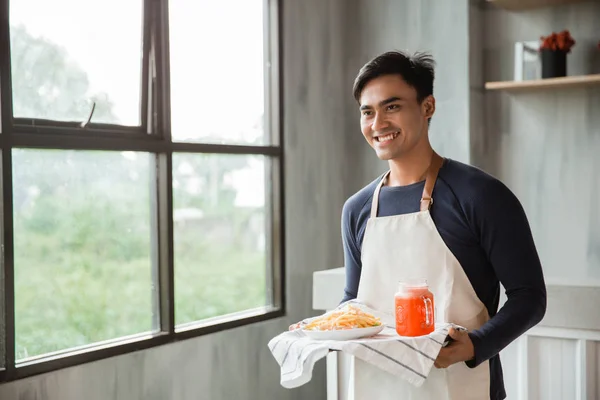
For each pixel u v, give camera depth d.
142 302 2.72
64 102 2.44
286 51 3.35
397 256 1.79
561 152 3.30
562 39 3.12
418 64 1.75
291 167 3.38
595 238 3.23
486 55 3.46
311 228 3.49
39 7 2.35
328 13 3.58
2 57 2.21
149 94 2.75
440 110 3.43
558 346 2.62
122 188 2.64
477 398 1.72
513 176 3.42
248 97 3.20
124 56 2.65
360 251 1.93
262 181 3.27
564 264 3.31
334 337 1.63
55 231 2.41
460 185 1.72
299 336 1.75
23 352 2.30
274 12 3.31
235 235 3.13
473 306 1.73
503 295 2.74
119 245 2.63
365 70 1.75
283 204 3.33
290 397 3.37
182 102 2.88
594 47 3.22
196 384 2.88
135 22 2.69
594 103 3.22
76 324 2.47
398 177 1.84
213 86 3.02
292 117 3.38
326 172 3.58
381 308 1.82
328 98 3.59
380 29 3.61
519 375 2.68
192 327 2.89
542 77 3.17
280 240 3.32
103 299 2.57
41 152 2.36
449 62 3.40
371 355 1.54
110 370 2.52
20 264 2.30
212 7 3.02
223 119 3.07
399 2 3.54
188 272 2.90
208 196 2.99
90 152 2.52
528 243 1.67
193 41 2.93
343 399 2.83
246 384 3.12
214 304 3.03
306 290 3.46
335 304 2.96
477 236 1.70
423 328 1.60
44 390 2.29
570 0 3.22
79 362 2.42
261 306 3.27
